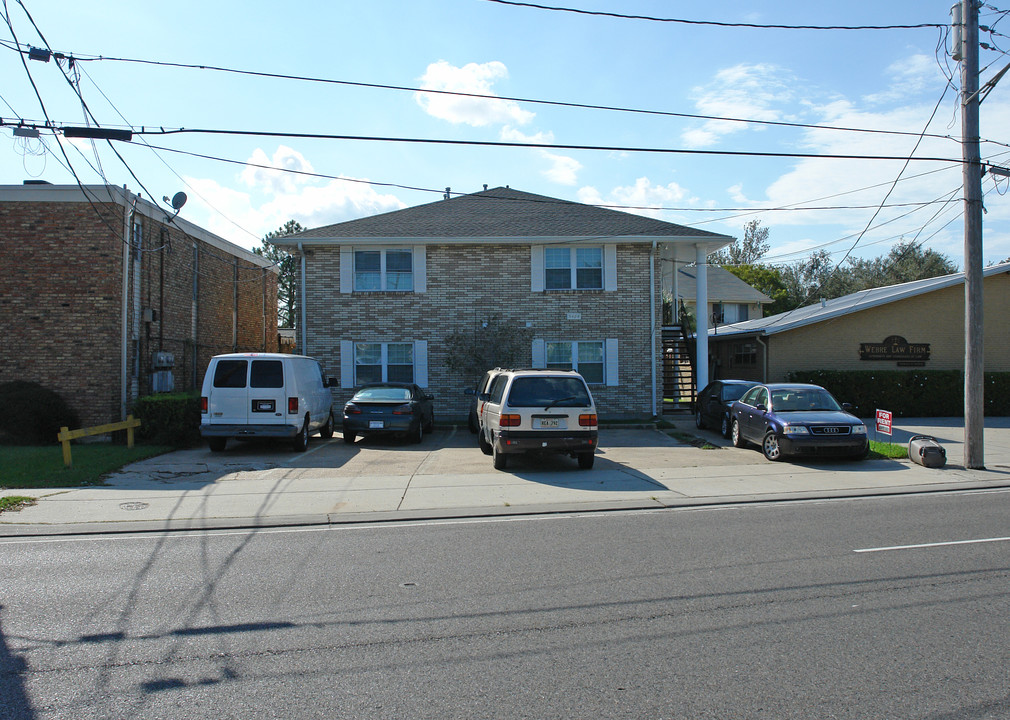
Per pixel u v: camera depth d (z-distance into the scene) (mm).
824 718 3723
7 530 8281
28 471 11930
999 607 5430
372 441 17250
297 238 20844
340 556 7137
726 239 21219
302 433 15195
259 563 6871
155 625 5148
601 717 3744
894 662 4414
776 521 8781
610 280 21641
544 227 22016
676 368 24906
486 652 4625
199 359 22016
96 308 16703
